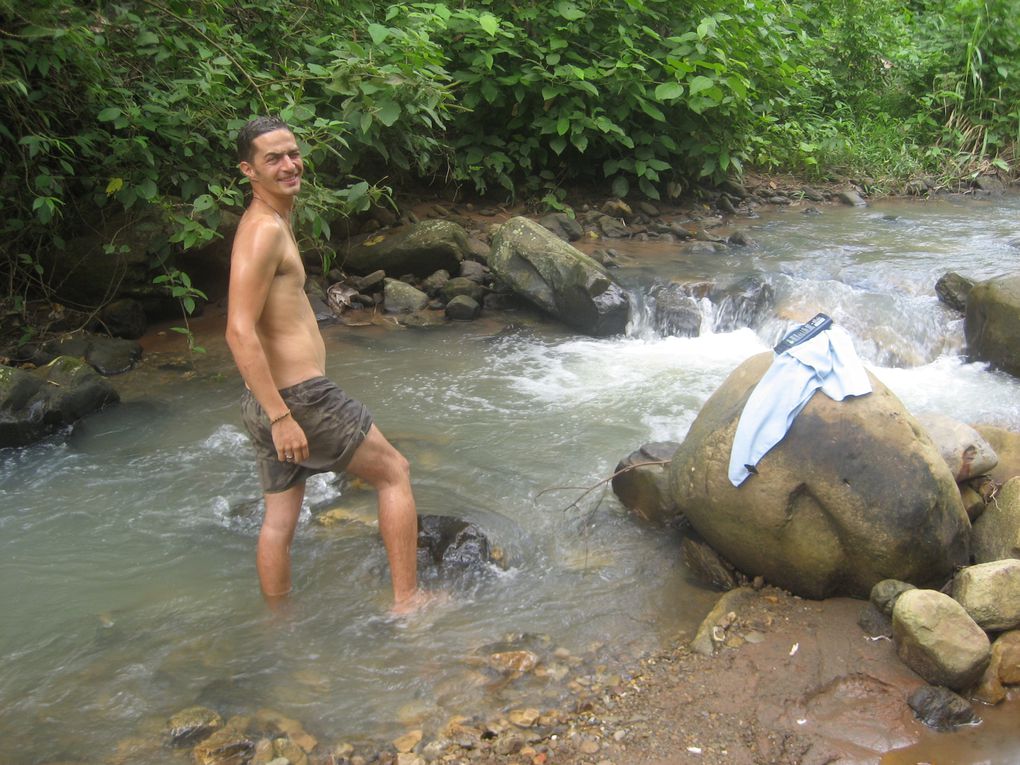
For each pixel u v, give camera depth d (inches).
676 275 273.7
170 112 228.8
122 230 243.4
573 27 325.1
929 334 236.7
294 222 259.1
